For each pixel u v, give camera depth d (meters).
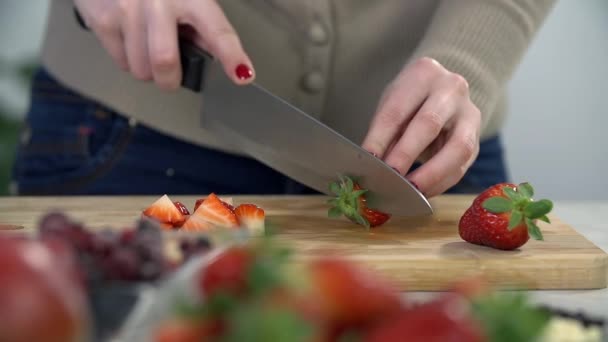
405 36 1.04
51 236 0.58
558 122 1.67
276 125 0.89
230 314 0.49
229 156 1.07
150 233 0.61
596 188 1.68
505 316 0.49
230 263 0.53
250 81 0.89
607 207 1.10
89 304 0.57
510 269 0.82
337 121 1.08
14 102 1.58
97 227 0.90
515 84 1.65
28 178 1.09
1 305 0.46
